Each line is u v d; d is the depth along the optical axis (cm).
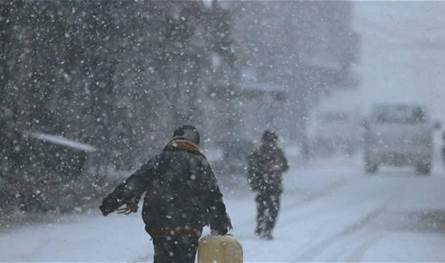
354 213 4522
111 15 5056
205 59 6762
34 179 4125
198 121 6962
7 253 2855
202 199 1844
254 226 3897
